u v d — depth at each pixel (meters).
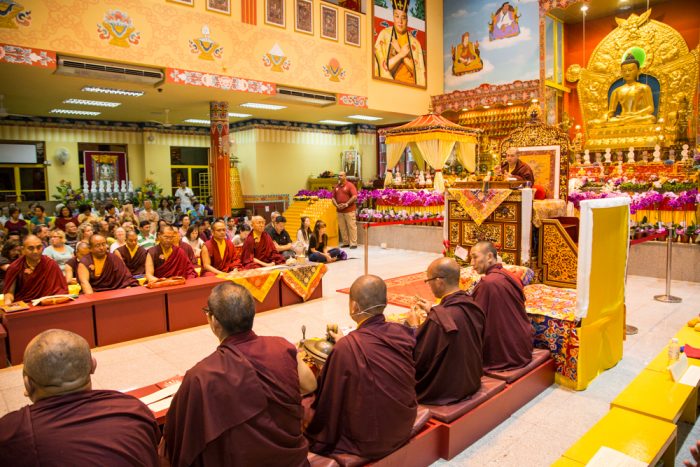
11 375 4.32
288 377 1.97
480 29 15.04
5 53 7.54
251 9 10.52
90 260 5.45
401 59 14.38
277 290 6.35
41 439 1.43
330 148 18.14
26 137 14.28
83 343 1.67
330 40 12.23
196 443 1.80
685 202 7.98
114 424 1.55
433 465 2.79
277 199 16.58
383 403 2.34
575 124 14.18
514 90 13.85
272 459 1.90
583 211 3.60
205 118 14.97
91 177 15.47
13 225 9.69
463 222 5.68
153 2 9.05
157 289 5.35
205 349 4.89
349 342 2.39
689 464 1.84
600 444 2.39
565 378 3.83
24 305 4.70
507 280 3.61
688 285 7.29
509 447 3.00
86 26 8.30
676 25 12.48
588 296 3.69
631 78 12.91
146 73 9.09
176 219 12.42
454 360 2.95
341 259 10.12
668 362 3.38
